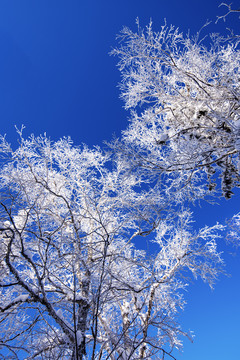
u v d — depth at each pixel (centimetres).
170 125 736
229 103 591
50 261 450
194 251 649
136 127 741
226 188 608
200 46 585
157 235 708
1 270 430
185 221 691
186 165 605
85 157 796
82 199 721
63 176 730
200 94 613
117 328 411
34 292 389
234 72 622
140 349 524
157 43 602
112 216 666
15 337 393
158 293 597
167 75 663
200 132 619
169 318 429
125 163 595
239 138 514
